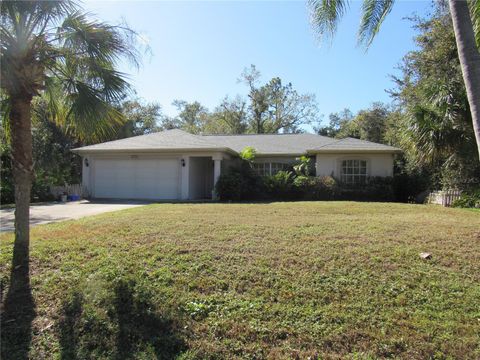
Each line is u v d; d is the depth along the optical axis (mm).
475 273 4660
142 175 17062
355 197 16156
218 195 16062
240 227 7352
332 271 4703
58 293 4355
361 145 16969
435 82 10094
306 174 17203
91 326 3637
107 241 6246
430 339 3234
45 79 5195
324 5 6746
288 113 38312
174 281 4504
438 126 9289
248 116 38812
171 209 10883
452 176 13453
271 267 4871
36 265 5180
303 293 4125
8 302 4188
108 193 17406
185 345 3281
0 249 5965
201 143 16812
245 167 17297
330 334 3340
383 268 4801
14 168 5035
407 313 3688
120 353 3236
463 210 10844
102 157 17469
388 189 15961
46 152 19156
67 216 10750
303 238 6312
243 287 4328
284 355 3086
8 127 5617
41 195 17016
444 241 6078
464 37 3730
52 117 6320
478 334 3299
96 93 5180
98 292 4219
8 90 4770
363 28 6957
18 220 5027
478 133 3541
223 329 3484
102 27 4871
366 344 3191
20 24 4523
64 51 4906
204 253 5453
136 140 17875
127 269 4898
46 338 3520
